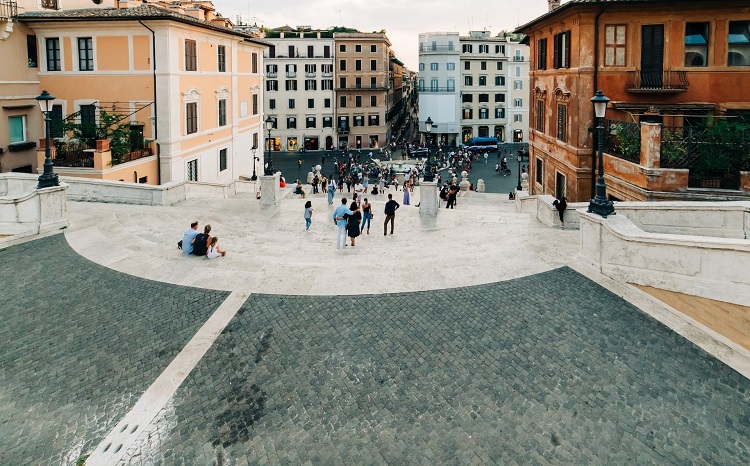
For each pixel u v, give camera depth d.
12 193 23.61
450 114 94.06
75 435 8.01
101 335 10.85
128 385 9.17
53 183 18.27
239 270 14.37
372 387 8.98
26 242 16.72
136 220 20.73
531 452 7.49
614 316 11.10
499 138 101.31
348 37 87.81
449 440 7.75
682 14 24.88
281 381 9.18
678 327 10.65
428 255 16.33
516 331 10.60
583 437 7.75
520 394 8.71
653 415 8.16
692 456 7.36
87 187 24.64
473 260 14.82
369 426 8.07
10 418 8.41
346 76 88.88
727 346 9.99
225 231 20.06
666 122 25.72
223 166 40.69
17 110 31.09
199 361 9.79
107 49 31.88
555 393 8.71
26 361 9.98
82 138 29.50
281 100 87.62
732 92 25.27
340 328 10.87
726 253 10.32
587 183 26.56
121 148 29.31
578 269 13.71
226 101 40.53
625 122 23.14
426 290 12.64
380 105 91.12
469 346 10.12
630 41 25.45
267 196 25.44
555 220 19.83
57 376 9.50
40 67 32.50
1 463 7.46
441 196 36.59
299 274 13.92
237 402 8.66
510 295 12.24
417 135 112.81
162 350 10.23
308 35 87.50
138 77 31.73
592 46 25.70
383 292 12.57
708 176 19.75
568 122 27.80
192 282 13.46
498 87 98.44
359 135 91.19
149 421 8.24
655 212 16.42
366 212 20.19
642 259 12.22
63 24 31.28
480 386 8.93
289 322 11.16
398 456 7.46
